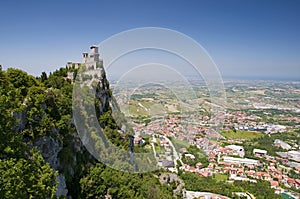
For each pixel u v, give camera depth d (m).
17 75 38.41
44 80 56.94
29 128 33.00
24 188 21.56
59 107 42.34
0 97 26.83
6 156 23.83
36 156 27.16
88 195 39.31
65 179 38.06
